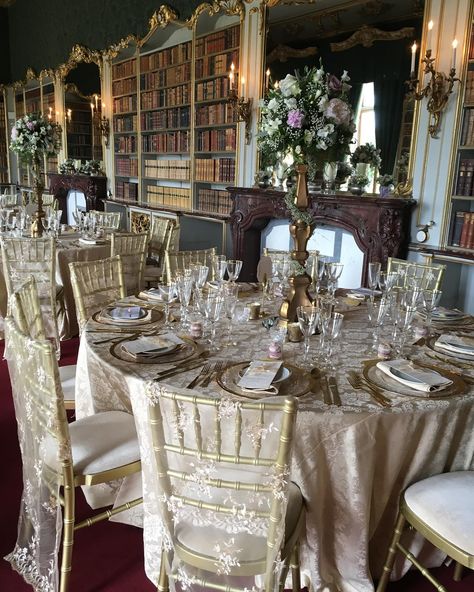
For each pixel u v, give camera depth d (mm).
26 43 9867
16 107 10570
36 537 1737
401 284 3162
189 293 2311
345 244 4656
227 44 5387
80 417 2236
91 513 2176
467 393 1638
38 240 3664
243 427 1296
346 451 1522
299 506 1536
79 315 2658
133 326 2244
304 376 1709
